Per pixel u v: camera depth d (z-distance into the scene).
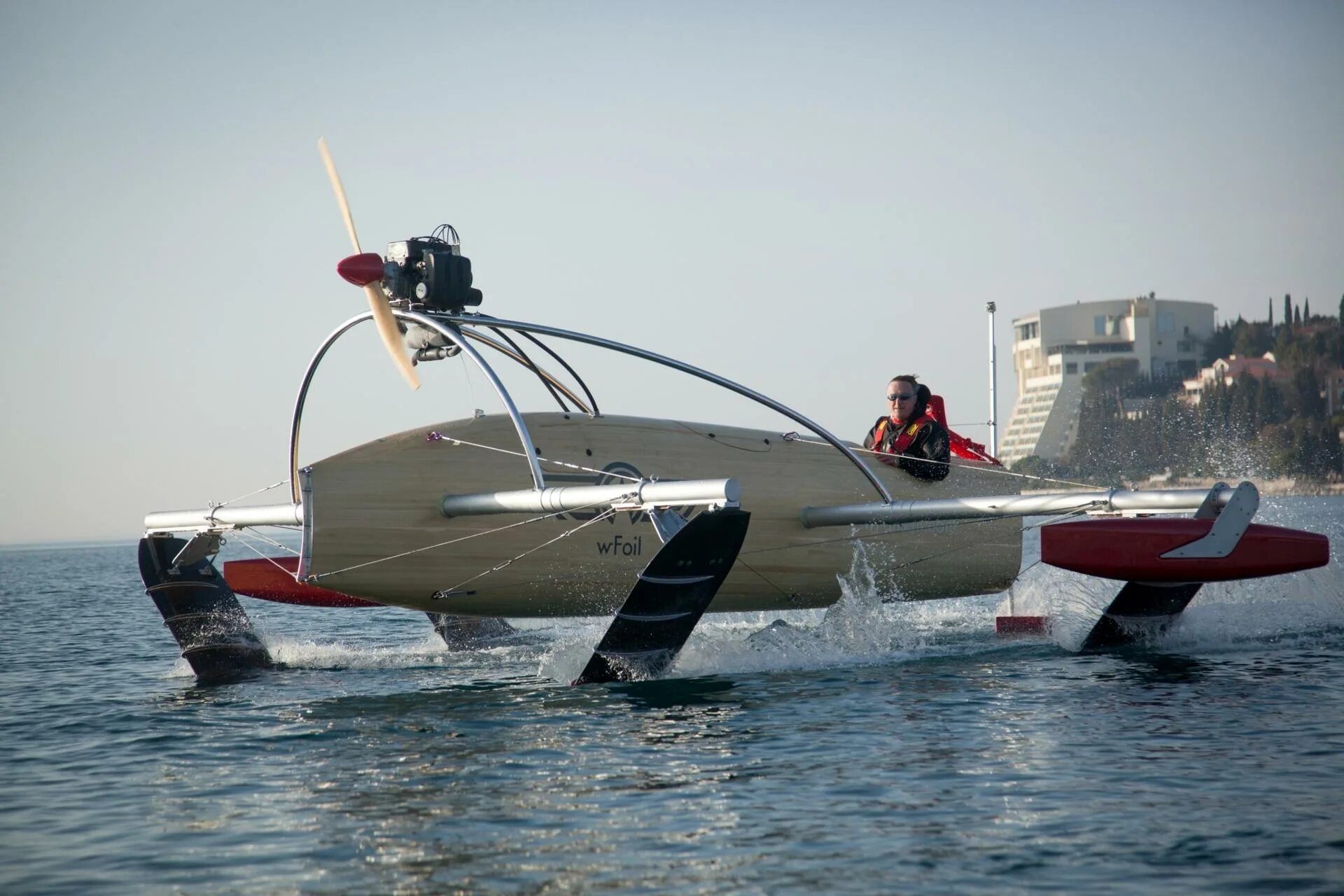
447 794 19.62
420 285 32.06
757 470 36.47
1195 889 14.73
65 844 17.64
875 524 36.66
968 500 33.62
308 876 15.88
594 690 29.67
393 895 15.07
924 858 15.99
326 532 30.61
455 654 39.16
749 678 30.73
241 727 26.28
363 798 19.55
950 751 21.62
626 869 15.77
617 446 34.59
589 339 33.09
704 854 16.28
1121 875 15.23
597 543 33.50
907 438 39.50
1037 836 16.75
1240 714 24.22
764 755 21.66
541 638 42.94
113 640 49.75
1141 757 20.78
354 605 40.84
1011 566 40.62
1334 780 18.98
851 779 19.84
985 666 32.19
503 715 26.50
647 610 28.86
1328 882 14.84
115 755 23.80
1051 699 26.53
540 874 15.66
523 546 32.56
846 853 16.25
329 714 27.53
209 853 17.02
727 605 36.59
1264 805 17.81
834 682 29.80
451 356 32.94
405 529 31.34
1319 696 25.98
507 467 32.72
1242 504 30.52
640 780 20.09
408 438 31.89
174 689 33.00
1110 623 34.69
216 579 36.03
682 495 27.64
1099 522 31.75
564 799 19.06
